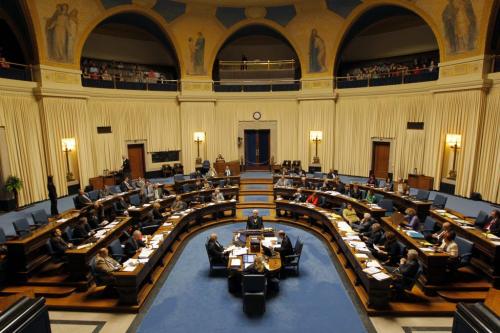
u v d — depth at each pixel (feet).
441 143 49.21
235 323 22.15
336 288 26.55
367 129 59.72
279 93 65.62
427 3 47.80
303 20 60.59
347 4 56.18
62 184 48.91
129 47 66.13
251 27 65.36
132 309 23.32
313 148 65.05
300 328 21.50
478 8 42.16
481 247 26.48
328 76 62.03
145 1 55.62
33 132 45.19
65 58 49.08
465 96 45.47
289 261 28.48
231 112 66.64
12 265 26.30
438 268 24.50
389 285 22.57
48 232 29.63
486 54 43.21
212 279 28.37
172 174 64.18
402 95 54.70
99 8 51.44
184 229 38.70
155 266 29.37
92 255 27.09
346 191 44.65
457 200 44.80
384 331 21.01
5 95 41.42
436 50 59.26
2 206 41.52
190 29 61.05
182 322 22.34
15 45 48.06
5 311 5.65
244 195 53.83
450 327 21.30
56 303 23.95
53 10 45.80
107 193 43.42
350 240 28.94
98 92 54.80
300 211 41.65
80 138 51.57
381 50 66.23
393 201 41.93
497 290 23.54
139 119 60.54
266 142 68.90
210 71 64.64
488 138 43.62
